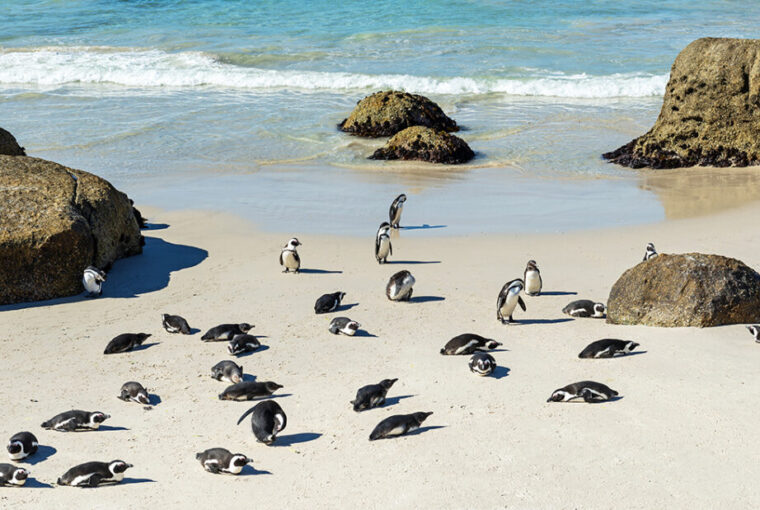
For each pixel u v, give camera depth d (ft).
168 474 30.45
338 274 55.11
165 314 45.88
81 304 50.78
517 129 101.24
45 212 53.21
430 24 159.33
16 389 38.04
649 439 31.78
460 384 37.58
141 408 35.94
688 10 166.61
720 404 34.30
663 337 41.65
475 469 30.14
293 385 38.01
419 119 100.58
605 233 63.52
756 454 30.48
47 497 29.07
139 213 67.10
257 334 44.68
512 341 42.83
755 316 43.09
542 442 31.89
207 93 120.67
